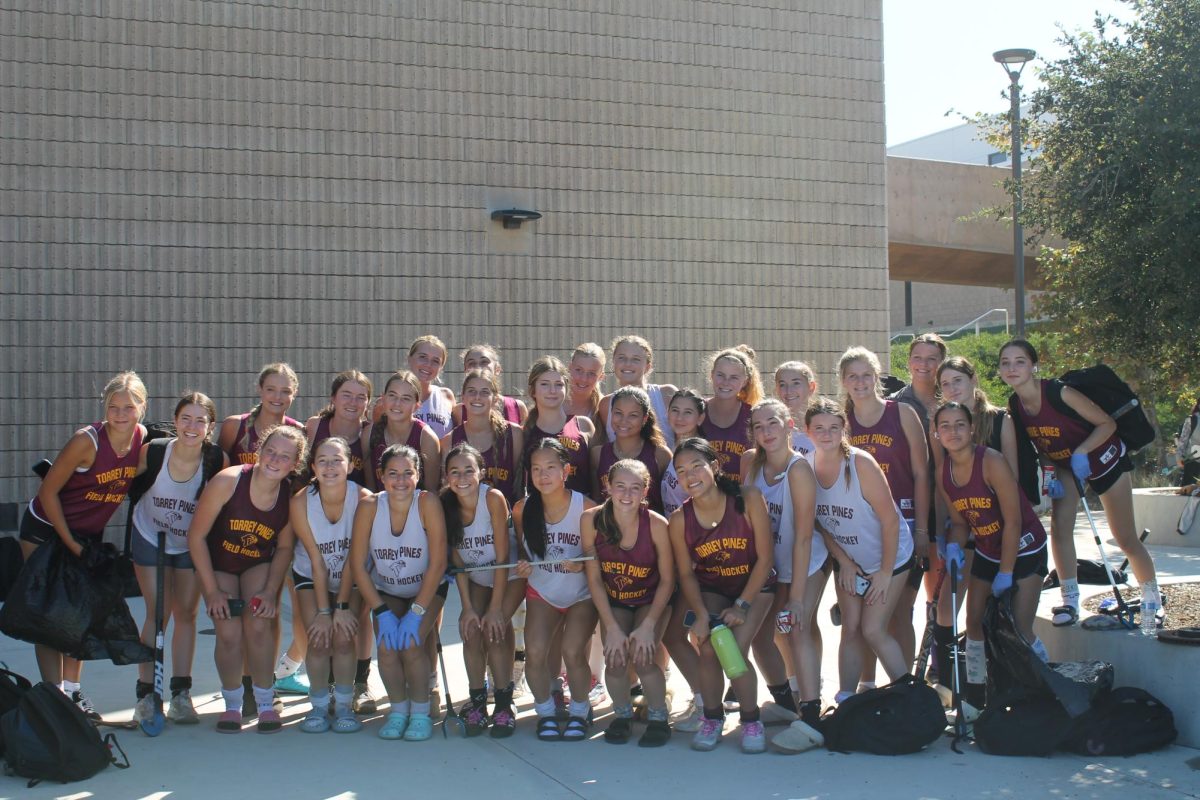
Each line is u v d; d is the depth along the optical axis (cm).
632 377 628
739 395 609
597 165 1072
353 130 1010
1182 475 1279
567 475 567
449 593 980
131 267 955
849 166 1145
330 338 1000
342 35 1010
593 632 572
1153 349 1323
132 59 961
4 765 500
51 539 560
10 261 927
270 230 988
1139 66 1267
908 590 590
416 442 600
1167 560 1048
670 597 559
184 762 514
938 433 559
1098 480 579
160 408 957
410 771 501
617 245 1075
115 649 555
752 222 1114
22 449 924
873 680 599
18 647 760
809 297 1129
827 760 508
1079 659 580
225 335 975
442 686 652
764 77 1121
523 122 1054
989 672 534
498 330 1042
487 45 1045
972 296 3316
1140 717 513
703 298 1098
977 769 491
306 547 565
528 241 1052
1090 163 1298
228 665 563
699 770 498
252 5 989
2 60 930
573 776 492
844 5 1149
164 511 575
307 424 620
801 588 533
